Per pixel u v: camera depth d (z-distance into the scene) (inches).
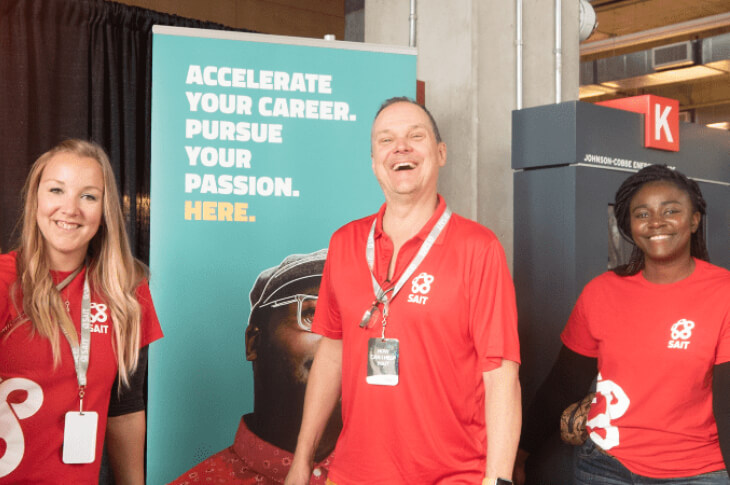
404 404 64.1
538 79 130.4
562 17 134.4
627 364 72.2
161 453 101.0
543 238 108.8
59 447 62.6
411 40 132.0
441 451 64.1
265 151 104.7
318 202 106.3
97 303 66.2
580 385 82.0
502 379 63.3
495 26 124.7
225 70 103.5
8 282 62.2
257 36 104.6
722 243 127.3
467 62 122.3
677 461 68.9
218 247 103.3
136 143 151.3
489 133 123.5
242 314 103.8
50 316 62.3
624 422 71.6
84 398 63.8
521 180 112.7
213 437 102.6
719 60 210.1
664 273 72.9
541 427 85.1
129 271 68.4
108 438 72.3
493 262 64.4
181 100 102.2
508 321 63.8
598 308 77.1
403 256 67.4
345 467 67.4
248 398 103.8
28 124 137.6
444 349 64.3
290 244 105.4
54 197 62.7
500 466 61.4
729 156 127.3
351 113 107.2
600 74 218.1
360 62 107.6
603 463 73.5
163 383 101.2
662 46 215.2
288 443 104.7
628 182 76.3
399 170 67.4
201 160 102.7
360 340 66.8
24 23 137.4
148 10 152.6
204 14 188.9
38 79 138.3
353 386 67.1
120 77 148.7
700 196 74.1
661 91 221.0
